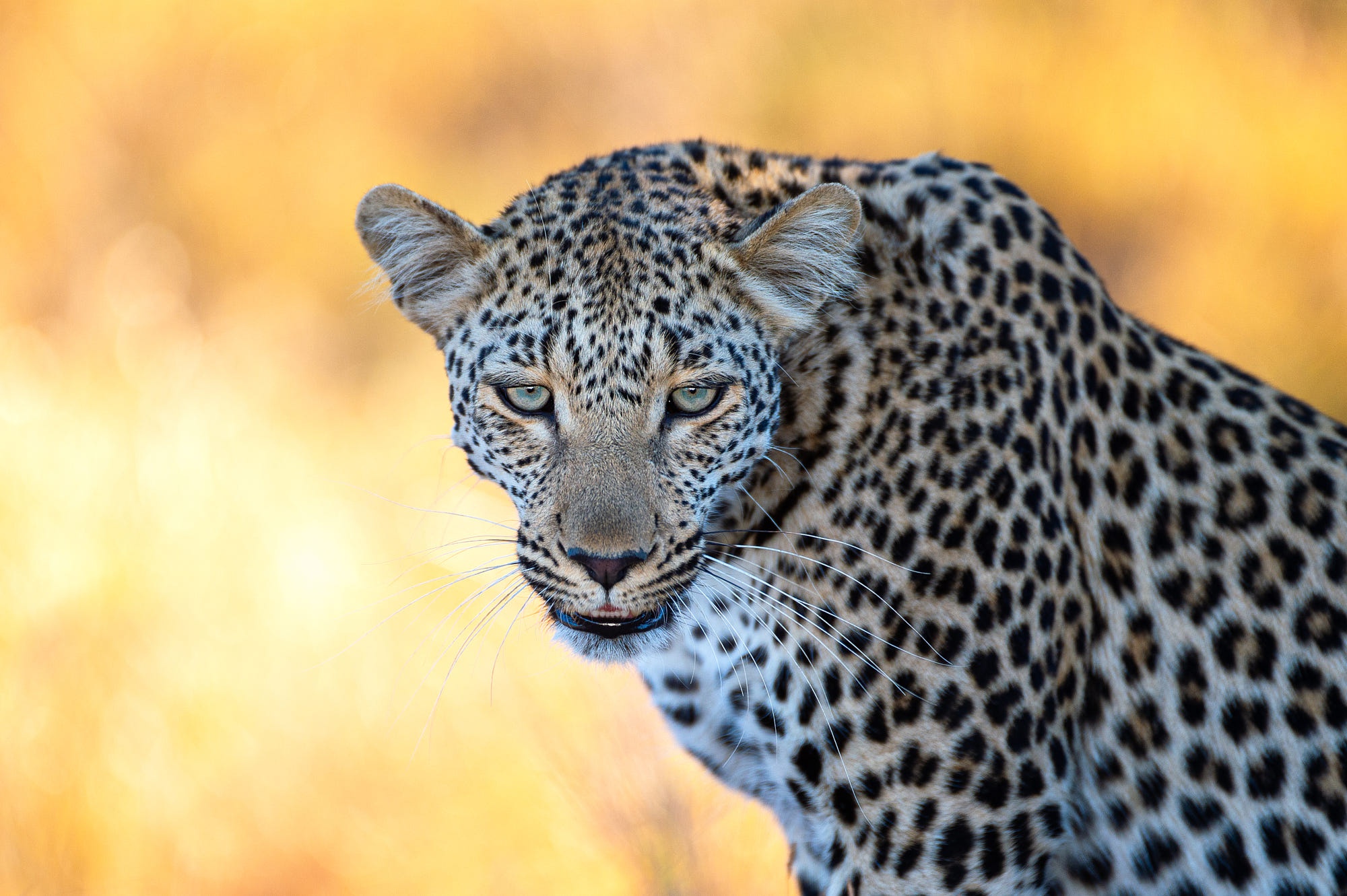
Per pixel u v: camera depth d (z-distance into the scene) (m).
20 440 12.48
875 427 6.80
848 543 6.80
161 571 11.53
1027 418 6.83
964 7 19.19
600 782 9.07
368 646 11.25
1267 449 7.03
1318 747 6.73
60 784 9.88
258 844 10.14
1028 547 6.76
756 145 18.66
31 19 20.33
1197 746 6.92
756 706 7.15
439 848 10.17
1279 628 6.82
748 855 9.41
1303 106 17.33
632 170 7.07
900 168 7.32
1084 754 7.12
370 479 13.30
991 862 6.80
